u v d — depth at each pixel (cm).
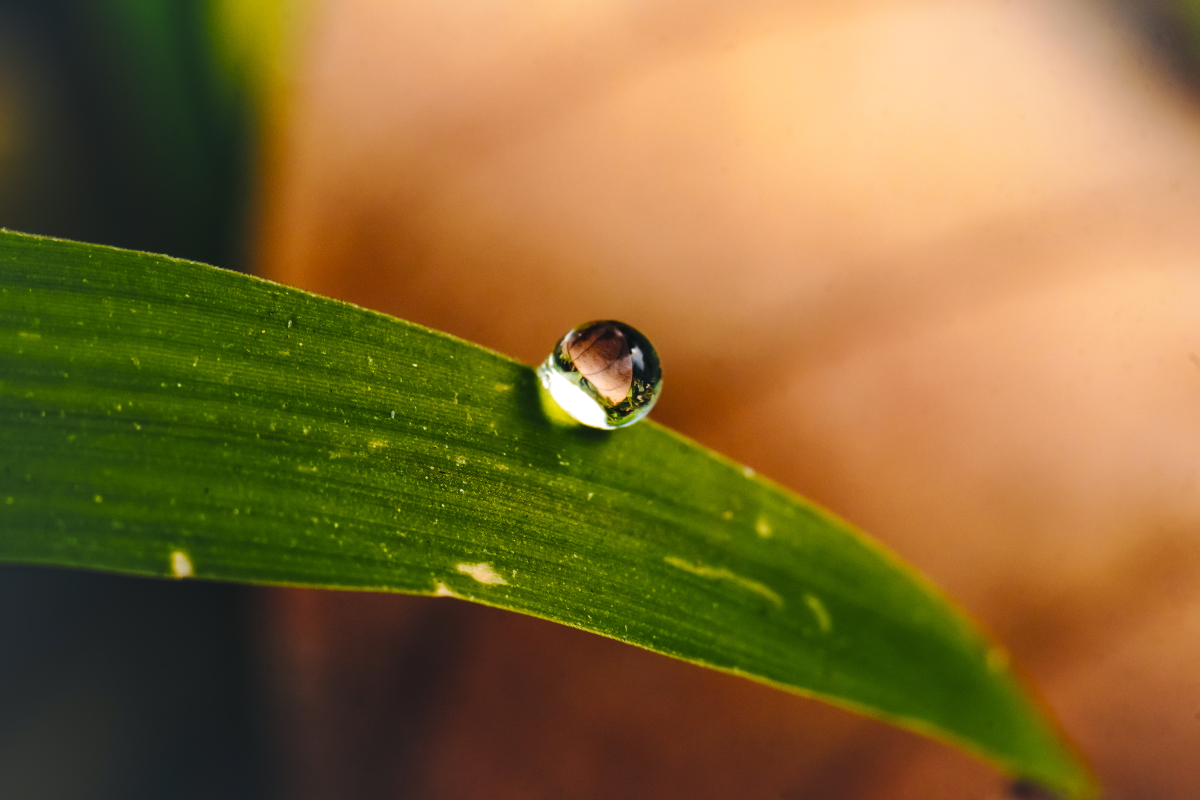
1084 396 10
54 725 8
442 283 9
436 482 7
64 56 8
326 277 9
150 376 7
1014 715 7
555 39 10
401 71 10
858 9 11
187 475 7
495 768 9
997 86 11
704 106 10
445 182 10
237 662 8
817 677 7
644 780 9
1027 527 9
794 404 10
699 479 7
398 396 7
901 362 10
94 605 8
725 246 10
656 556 7
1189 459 10
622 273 10
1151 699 9
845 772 9
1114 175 10
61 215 8
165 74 8
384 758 9
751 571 7
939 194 10
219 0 8
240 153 8
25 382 6
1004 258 10
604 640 9
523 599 7
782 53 11
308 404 7
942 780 9
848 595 7
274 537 7
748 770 9
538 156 10
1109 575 9
